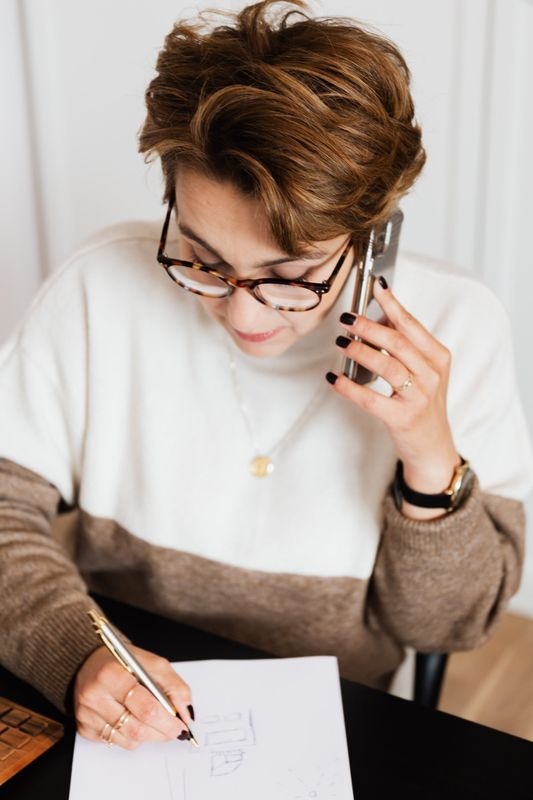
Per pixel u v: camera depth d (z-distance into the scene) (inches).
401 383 34.6
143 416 44.5
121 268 44.4
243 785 31.7
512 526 43.7
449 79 66.2
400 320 34.9
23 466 46.3
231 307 33.7
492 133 67.1
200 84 30.2
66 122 72.4
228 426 43.8
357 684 36.8
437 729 34.7
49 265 77.1
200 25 32.9
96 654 36.2
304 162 28.2
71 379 45.7
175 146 30.2
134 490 45.4
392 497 39.9
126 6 66.5
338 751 33.1
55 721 34.4
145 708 33.0
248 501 43.9
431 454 36.9
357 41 30.2
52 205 74.7
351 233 32.3
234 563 44.2
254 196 29.5
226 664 37.1
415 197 71.0
